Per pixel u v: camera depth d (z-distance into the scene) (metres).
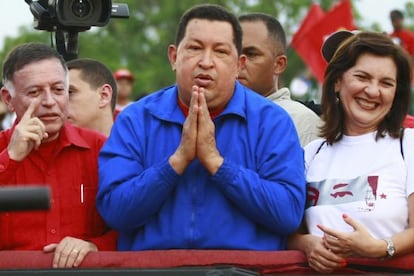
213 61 13.86
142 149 14.06
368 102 14.09
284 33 17.97
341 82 14.27
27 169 14.34
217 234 13.74
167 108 14.14
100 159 14.17
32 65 14.23
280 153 13.95
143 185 13.63
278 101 17.53
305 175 14.25
